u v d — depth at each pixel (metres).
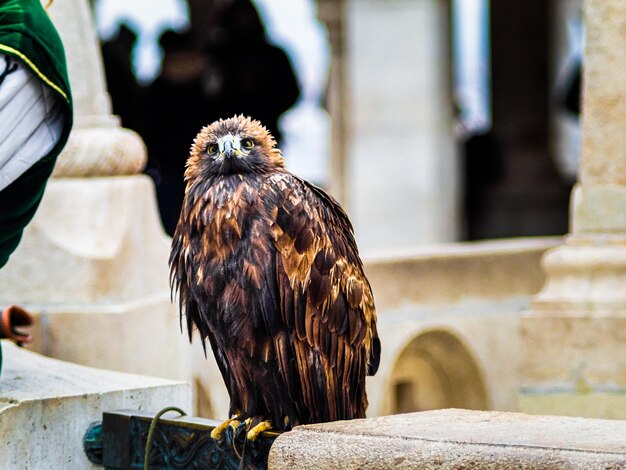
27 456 7.82
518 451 5.84
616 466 5.61
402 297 12.46
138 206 10.46
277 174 7.12
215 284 7.01
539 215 25.39
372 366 7.55
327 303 7.06
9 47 7.81
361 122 22.36
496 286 13.21
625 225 10.98
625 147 10.88
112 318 9.99
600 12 10.84
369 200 22.42
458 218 22.80
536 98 26.36
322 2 22.34
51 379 8.40
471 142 25.61
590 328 10.91
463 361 12.99
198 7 17.66
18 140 7.88
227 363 7.29
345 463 6.25
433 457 6.02
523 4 26.56
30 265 10.20
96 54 10.69
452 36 22.97
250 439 7.09
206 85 17.22
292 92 17.50
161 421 7.64
